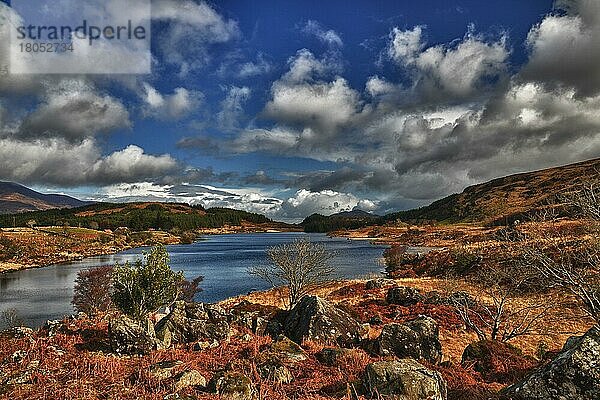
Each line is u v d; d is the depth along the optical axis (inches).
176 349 644.7
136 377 492.1
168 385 469.4
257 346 678.5
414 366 473.4
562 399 392.2
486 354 687.1
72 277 3208.7
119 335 602.5
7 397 429.7
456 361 776.9
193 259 4483.3
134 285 1007.0
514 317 1198.3
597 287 808.3
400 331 714.2
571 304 1192.2
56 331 690.8
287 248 1897.1
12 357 545.0
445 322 1184.8
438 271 2353.6
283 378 519.8
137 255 5093.5
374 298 1653.5
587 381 384.8
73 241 6003.9
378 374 460.4
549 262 852.6
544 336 1055.0
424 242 4938.5
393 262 2753.4
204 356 607.2
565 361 402.3
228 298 2092.8
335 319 834.8
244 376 476.4
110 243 6520.7
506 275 1100.5
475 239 3277.6
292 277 1627.7
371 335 937.5
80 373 504.1
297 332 825.5
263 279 2810.0
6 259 4119.1
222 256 4840.1
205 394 445.4
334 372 565.0
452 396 495.2
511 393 439.8
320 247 2284.7
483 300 1391.5
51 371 506.0
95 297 1827.0
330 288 2034.9
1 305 2174.0
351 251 4795.8
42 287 2753.4
